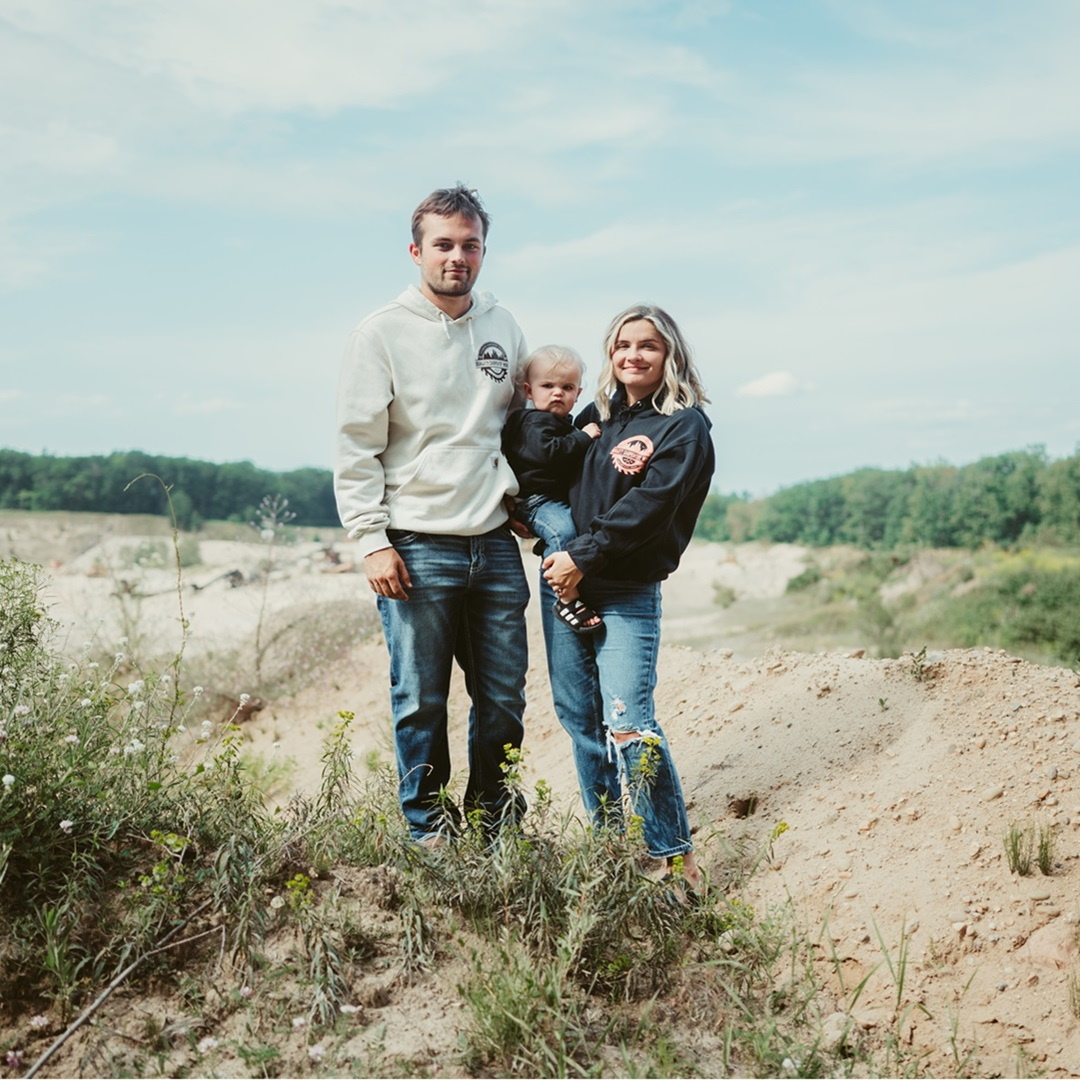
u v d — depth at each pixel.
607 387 3.79
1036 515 57.75
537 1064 2.79
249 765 5.87
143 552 18.38
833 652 5.32
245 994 2.95
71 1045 2.79
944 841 3.61
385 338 3.60
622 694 3.60
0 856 3.04
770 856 3.63
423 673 3.69
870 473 72.00
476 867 3.46
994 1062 2.93
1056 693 4.29
